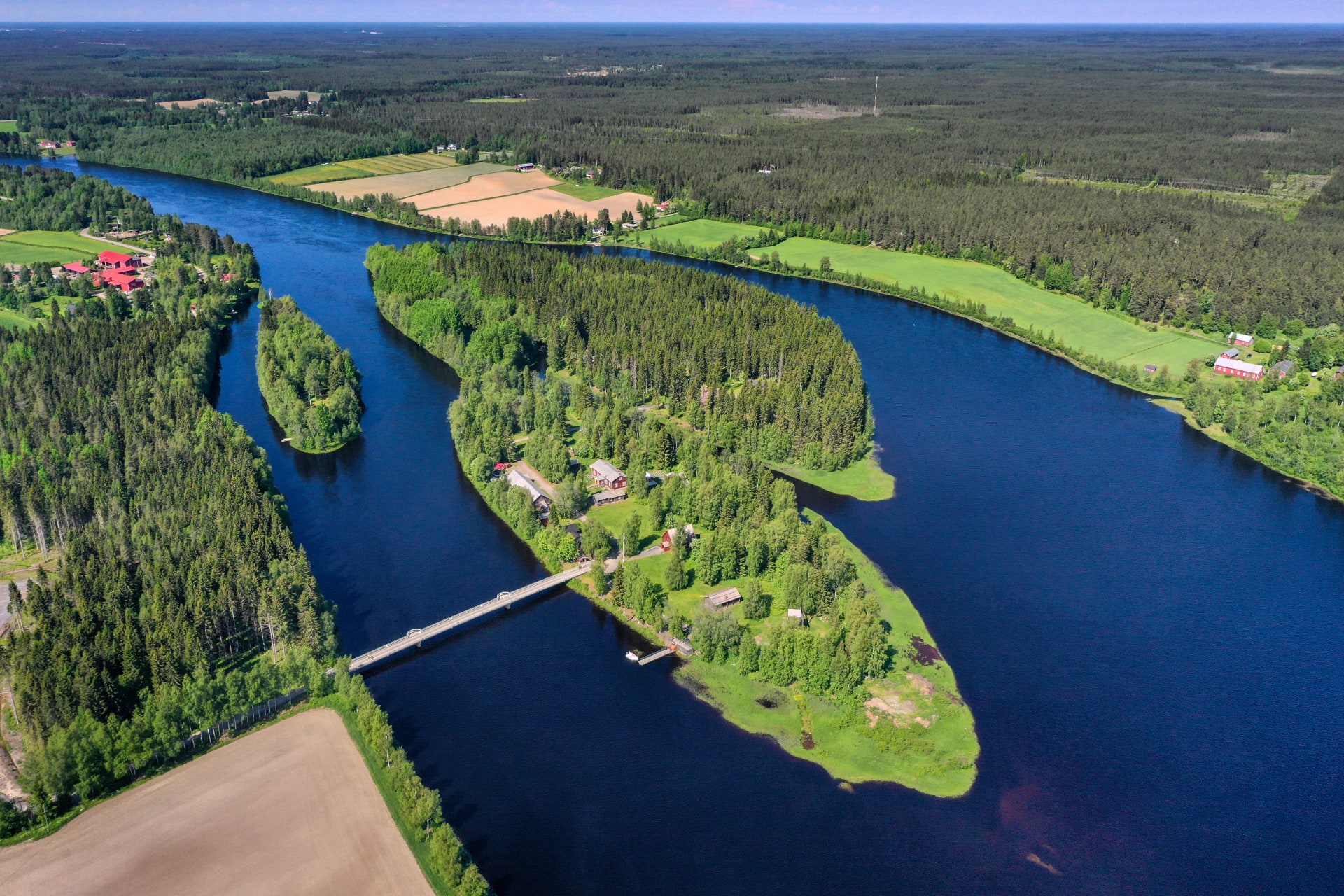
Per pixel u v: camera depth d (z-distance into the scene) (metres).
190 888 115.75
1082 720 154.50
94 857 120.31
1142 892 125.12
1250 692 162.38
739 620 173.00
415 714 151.12
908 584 188.88
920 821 134.38
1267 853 131.38
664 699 155.50
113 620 153.62
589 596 181.00
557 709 153.00
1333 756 148.75
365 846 122.50
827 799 137.38
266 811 127.56
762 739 147.75
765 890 123.12
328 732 142.62
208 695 140.12
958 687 160.62
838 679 154.75
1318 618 183.38
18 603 162.50
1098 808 137.88
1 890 115.50
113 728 132.88
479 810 133.62
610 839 130.00
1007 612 181.25
